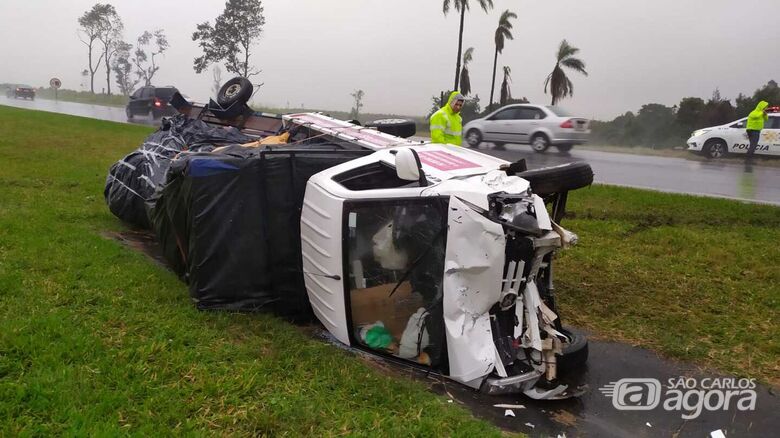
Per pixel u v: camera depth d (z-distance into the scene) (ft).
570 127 64.03
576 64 103.76
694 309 19.12
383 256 13.85
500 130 68.54
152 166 23.36
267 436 10.55
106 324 14.21
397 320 13.97
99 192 30.60
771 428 13.06
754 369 15.56
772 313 18.88
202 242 15.72
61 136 54.08
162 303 16.10
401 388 12.75
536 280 14.26
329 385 12.58
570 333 15.58
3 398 10.66
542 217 12.55
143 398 11.27
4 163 36.09
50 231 21.91
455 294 12.87
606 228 28.58
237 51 158.20
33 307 14.61
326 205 14.49
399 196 13.47
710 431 12.85
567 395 13.37
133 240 23.56
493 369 12.78
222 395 11.68
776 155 61.46
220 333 14.57
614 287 20.86
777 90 89.30
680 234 27.55
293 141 22.39
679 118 92.84
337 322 14.67
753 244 26.23
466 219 12.48
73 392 10.99
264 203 16.01
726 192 40.70
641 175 49.85
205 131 24.97
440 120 28.45
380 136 19.29
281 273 16.20
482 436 11.22
